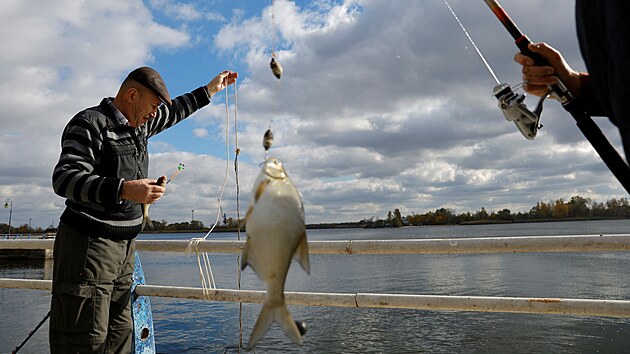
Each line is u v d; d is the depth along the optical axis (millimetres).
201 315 13914
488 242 3217
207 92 4312
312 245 3678
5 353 9844
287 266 1716
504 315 12945
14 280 4512
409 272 26094
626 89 1353
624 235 2893
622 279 19297
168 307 15430
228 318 13352
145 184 2898
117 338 3535
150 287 4035
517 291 17484
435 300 3328
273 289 1667
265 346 10258
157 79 3420
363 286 20328
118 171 3287
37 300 17703
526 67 2117
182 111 4137
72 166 3000
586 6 1515
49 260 37375
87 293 3158
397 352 9695
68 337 3150
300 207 1801
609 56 1430
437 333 11281
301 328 1582
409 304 3393
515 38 2154
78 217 3170
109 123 3254
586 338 10367
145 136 3625
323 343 10484
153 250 4133
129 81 3365
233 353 5000
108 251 3264
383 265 31875
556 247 3045
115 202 2906
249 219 1771
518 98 2066
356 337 10945
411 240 3426
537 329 11297
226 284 20094
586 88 2055
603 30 1475
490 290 17984
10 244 4590
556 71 2078
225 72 4551
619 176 1932
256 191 1782
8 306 16359
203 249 3986
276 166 1836
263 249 1717
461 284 20188
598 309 2936
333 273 26219
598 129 1970
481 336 10883
